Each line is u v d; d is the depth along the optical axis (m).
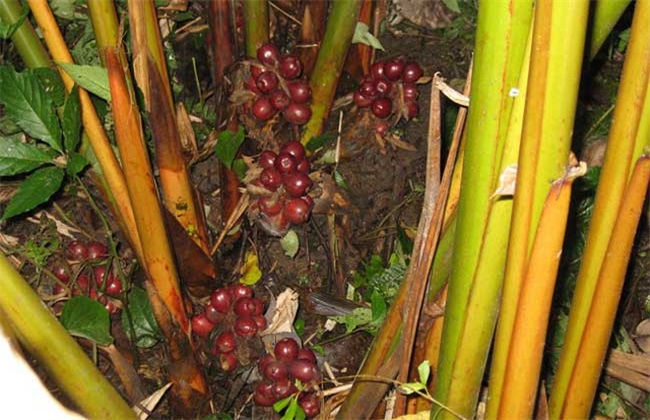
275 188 0.65
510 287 0.31
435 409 0.39
